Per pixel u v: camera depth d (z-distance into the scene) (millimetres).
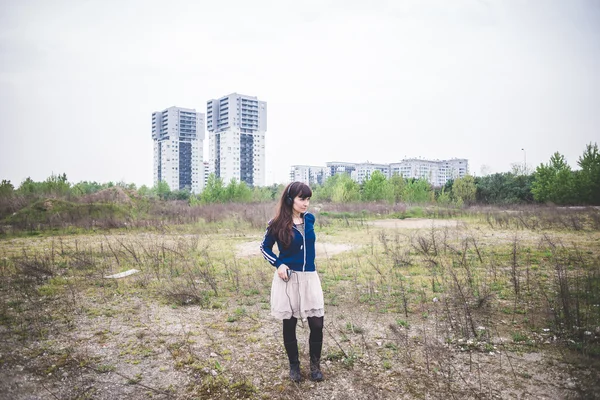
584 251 8547
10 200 18891
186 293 5391
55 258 8469
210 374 3174
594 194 26516
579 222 14172
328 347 3705
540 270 6734
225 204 26438
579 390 2740
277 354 3578
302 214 3047
